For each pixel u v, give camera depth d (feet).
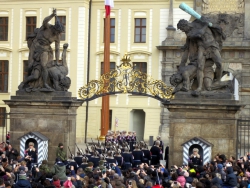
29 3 320.29
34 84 161.07
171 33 303.48
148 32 311.88
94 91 161.58
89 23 317.22
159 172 122.42
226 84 152.25
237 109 149.69
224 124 150.61
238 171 124.57
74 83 313.73
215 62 151.33
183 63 153.99
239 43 289.74
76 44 313.94
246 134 239.50
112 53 316.40
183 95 151.33
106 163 145.69
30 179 118.93
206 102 150.41
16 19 322.55
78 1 313.73
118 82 159.12
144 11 312.91
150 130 307.99
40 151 156.97
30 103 159.22
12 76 322.55
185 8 152.25
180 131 151.53
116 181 103.30
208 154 148.97
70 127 159.63
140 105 309.83
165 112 304.09
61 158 148.05
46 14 318.04
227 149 150.41
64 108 158.71
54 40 160.25
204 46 151.12
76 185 113.70
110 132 229.04
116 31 316.19
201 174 123.54
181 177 114.32
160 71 308.40
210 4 298.15
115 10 316.40
